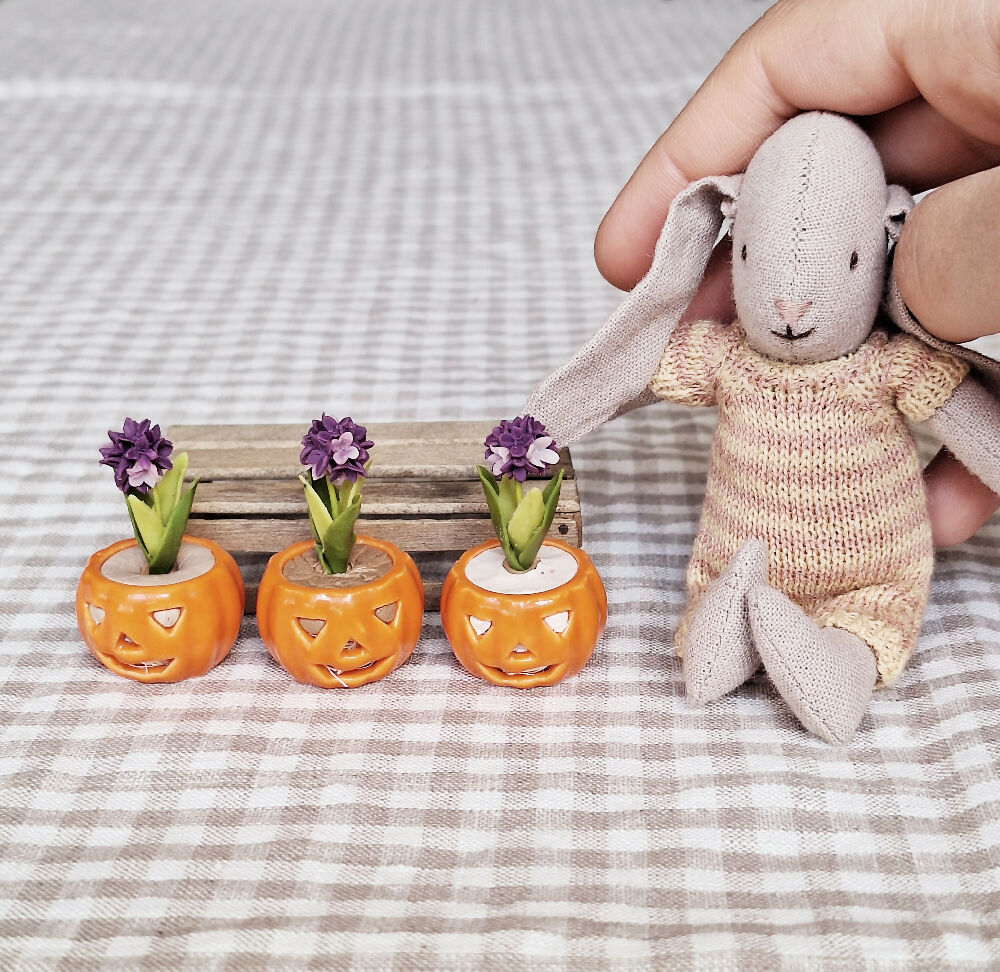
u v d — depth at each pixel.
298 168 0.38
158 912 0.12
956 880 0.12
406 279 0.30
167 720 0.15
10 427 0.23
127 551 0.16
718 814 0.13
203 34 0.50
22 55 0.46
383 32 0.51
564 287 0.30
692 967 0.11
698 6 0.52
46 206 0.35
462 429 0.18
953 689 0.15
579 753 0.14
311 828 0.13
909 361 0.15
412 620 0.15
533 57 0.47
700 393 0.16
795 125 0.14
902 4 0.14
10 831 0.13
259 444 0.18
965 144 0.15
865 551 0.15
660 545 0.19
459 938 0.12
